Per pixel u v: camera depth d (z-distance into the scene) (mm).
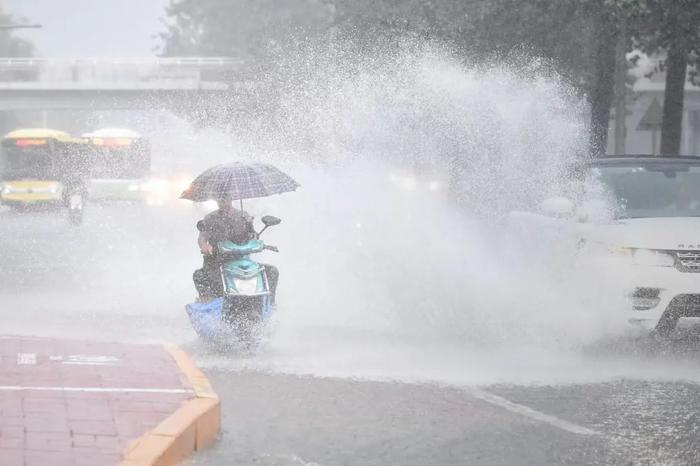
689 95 118188
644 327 17547
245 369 16375
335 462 11531
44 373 13758
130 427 11406
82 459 10242
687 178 20562
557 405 14141
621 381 15672
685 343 18141
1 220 63531
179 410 12086
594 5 43688
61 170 75375
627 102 92625
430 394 14766
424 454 11836
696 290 17391
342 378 15766
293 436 12555
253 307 17578
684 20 43125
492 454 11828
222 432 12688
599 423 13164
